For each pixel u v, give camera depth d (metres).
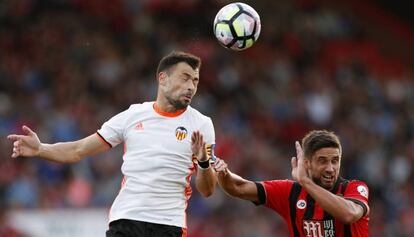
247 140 73.50
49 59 75.50
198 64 25.97
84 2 83.25
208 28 87.25
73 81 73.00
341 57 99.25
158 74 26.19
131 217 25.25
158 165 25.42
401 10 112.56
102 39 80.19
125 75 76.88
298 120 82.94
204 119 26.28
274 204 26.69
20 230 53.31
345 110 87.44
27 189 57.56
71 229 54.12
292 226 26.47
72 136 65.25
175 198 25.66
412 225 73.19
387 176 79.25
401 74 104.56
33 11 79.88
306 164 25.75
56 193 58.19
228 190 26.78
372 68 102.69
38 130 64.62
